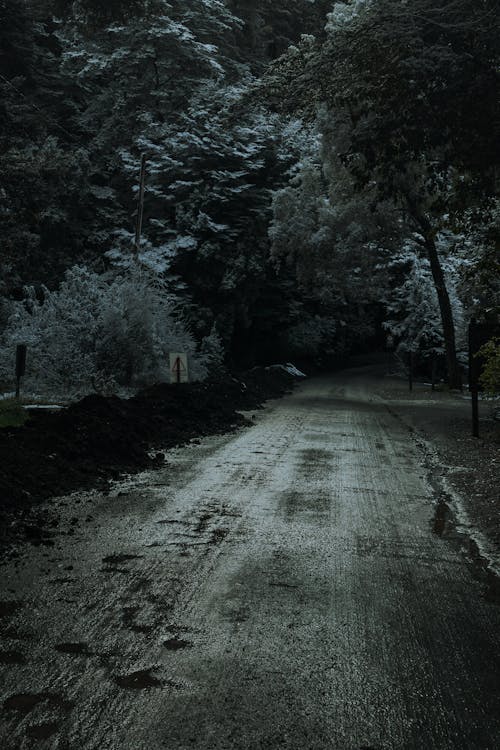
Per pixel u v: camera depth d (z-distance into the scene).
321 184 37.00
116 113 45.06
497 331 14.28
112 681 3.62
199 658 3.92
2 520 6.55
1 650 3.95
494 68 9.51
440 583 5.38
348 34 9.88
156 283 26.75
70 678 3.63
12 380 20.83
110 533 6.46
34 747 3.02
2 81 32.31
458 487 9.27
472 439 14.12
